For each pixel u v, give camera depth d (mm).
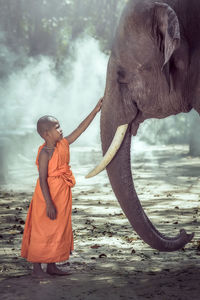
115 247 8383
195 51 5898
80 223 10633
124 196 6340
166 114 6301
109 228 10031
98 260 7539
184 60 5871
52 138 6609
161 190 15820
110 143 6344
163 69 5727
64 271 6871
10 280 6555
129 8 5953
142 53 5953
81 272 6883
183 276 6586
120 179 6355
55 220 6578
